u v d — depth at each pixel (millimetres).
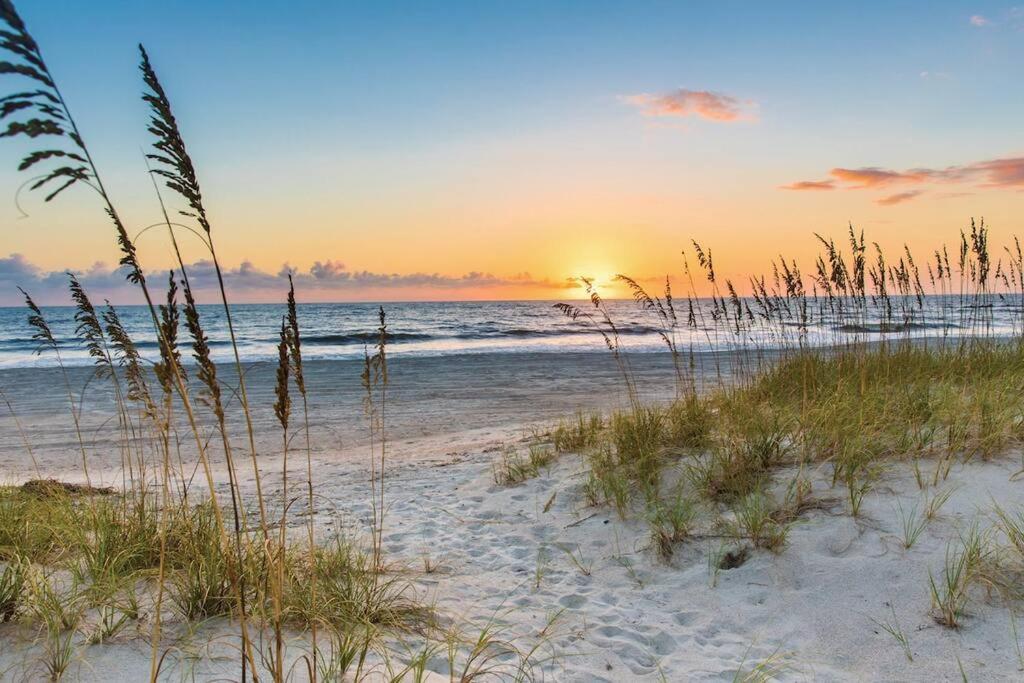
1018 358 8312
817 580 4262
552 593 4531
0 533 4227
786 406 6926
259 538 4301
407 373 20500
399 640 3473
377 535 5746
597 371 20562
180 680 2742
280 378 2344
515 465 7633
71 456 9547
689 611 4223
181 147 1936
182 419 12336
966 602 3748
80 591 3420
